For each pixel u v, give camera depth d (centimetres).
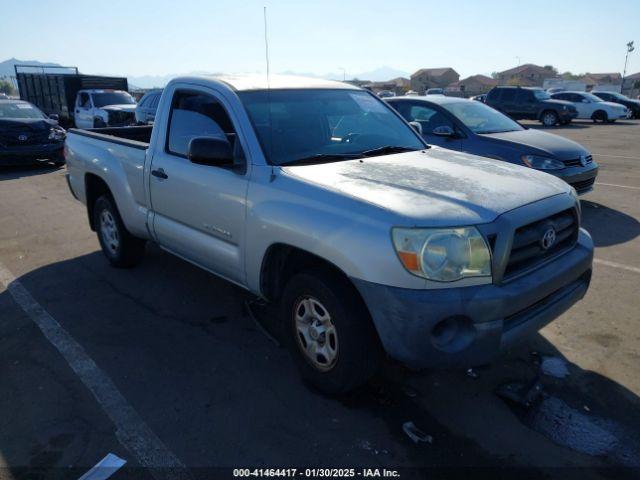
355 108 419
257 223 322
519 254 275
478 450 272
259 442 278
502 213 271
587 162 723
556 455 269
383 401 313
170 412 303
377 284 260
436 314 253
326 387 312
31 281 503
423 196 283
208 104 386
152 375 341
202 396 319
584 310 429
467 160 377
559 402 311
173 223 418
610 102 2622
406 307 255
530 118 2397
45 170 1188
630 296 455
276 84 398
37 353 369
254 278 341
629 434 284
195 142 330
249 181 333
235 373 344
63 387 328
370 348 290
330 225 279
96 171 500
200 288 482
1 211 790
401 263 254
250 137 342
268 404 311
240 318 422
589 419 296
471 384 330
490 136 739
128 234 506
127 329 404
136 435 284
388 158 365
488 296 258
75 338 390
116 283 495
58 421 296
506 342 269
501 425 292
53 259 567
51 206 819
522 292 267
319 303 300
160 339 389
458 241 256
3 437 283
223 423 294
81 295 469
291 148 350
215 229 367
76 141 558
